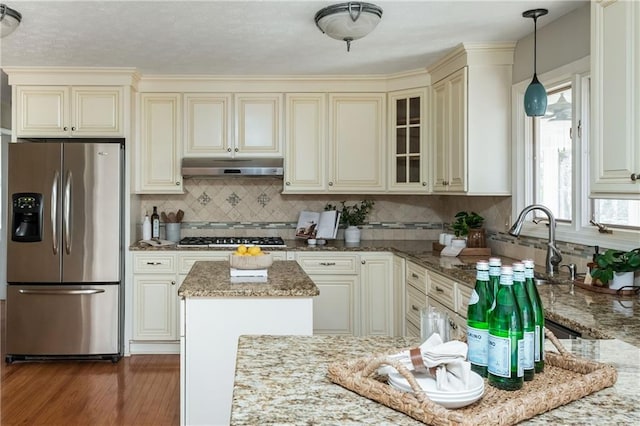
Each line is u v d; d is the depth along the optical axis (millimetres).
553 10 2896
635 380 1172
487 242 4035
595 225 2756
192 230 4910
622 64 1959
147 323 4301
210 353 2408
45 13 2928
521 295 1157
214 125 4539
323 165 4574
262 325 2426
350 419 975
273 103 4566
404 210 5008
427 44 3562
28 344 4055
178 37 3387
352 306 4363
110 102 4285
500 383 1111
